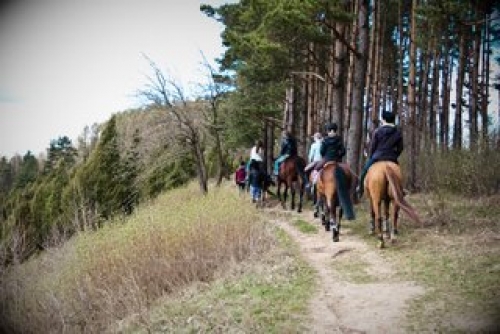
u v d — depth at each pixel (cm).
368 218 1302
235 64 2272
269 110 2420
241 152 3644
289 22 1421
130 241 1030
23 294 1016
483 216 1081
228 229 1080
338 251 993
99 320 883
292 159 1659
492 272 739
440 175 1527
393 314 655
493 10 1582
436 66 2297
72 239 1437
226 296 789
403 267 845
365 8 1493
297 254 1005
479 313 614
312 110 2273
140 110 2117
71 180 2692
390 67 2992
